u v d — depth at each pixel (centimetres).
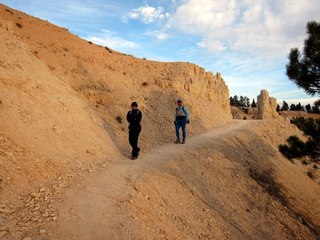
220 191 1127
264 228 1049
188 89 2617
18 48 1143
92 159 916
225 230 845
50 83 1153
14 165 639
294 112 13338
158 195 795
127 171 880
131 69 2358
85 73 1798
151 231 593
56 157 787
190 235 688
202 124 2233
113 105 1672
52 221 503
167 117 1902
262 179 1566
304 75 1112
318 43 1081
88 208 580
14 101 864
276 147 2645
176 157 1172
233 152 1711
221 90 3612
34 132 827
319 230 1355
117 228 539
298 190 1870
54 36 1953
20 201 543
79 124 1082
